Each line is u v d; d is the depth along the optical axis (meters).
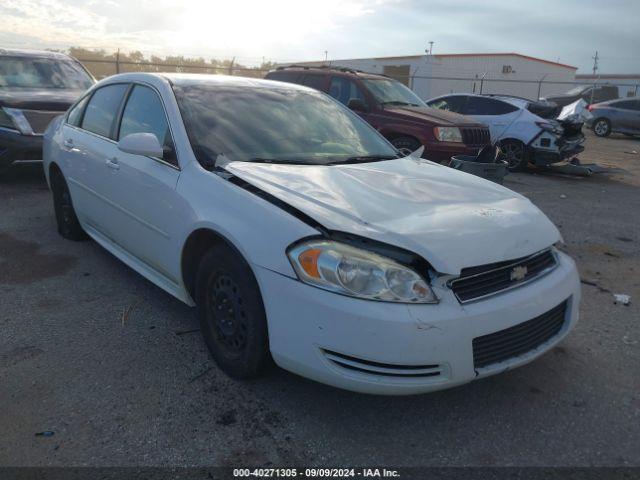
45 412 2.70
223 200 2.92
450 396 2.97
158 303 4.00
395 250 2.48
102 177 4.12
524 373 3.23
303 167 3.34
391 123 8.78
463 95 11.81
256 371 2.85
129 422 2.65
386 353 2.35
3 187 7.65
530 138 10.63
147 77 4.04
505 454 2.53
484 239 2.64
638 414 2.86
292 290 2.49
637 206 8.11
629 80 44.66
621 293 4.57
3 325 3.59
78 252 5.02
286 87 4.39
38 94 7.94
